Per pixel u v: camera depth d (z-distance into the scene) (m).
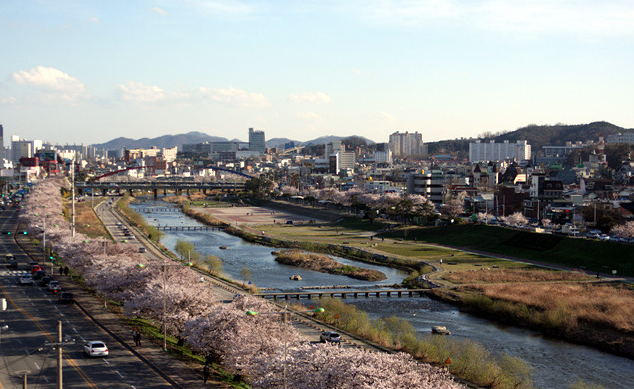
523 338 125.31
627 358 112.31
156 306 99.19
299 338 87.56
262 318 87.00
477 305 148.12
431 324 135.25
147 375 81.75
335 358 66.62
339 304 135.00
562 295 151.25
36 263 181.50
